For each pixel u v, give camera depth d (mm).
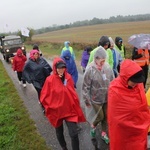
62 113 2986
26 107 5172
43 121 4332
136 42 4594
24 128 4074
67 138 3631
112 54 4305
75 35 35188
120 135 2240
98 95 3135
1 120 4438
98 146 3293
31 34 29859
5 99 5848
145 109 2227
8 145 3590
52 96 3002
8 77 8781
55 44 20594
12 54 14031
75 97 3035
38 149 3379
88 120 3293
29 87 6875
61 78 3027
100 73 3098
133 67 2064
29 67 4637
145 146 2264
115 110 2211
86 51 5977
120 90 2178
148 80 5508
